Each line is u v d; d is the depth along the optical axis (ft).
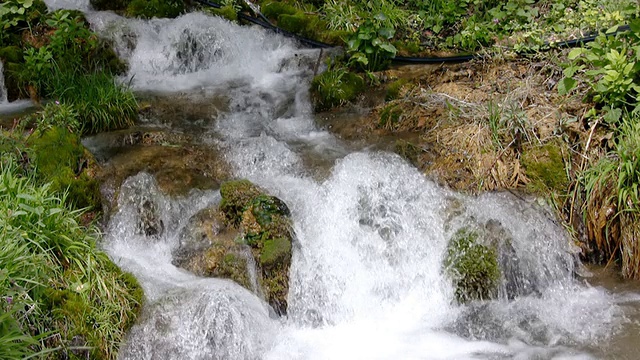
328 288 14.01
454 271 14.15
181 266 13.85
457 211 14.96
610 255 14.82
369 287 14.24
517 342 13.12
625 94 15.51
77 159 15.06
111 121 17.48
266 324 13.15
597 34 18.42
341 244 14.55
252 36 21.59
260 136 17.44
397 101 18.29
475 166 15.78
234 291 13.10
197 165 16.22
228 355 12.50
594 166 15.02
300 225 14.58
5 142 14.67
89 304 12.07
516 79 18.03
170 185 15.39
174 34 21.03
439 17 21.48
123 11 22.21
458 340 13.25
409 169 15.88
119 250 14.06
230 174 16.25
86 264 12.45
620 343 12.91
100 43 20.17
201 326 12.48
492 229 14.55
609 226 14.58
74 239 12.82
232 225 14.29
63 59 19.13
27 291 11.44
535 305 14.01
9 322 10.73
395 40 20.98
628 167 14.32
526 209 14.96
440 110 17.48
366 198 15.17
